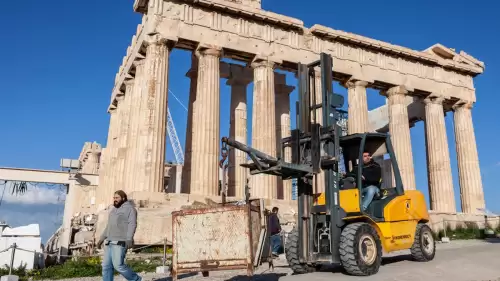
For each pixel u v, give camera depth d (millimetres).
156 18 29266
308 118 12742
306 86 13039
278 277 12086
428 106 40781
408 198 14000
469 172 41281
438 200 38594
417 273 11500
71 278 15422
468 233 31562
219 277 13094
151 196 25719
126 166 30656
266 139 30891
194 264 9508
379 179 13188
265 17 32438
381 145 14227
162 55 29078
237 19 31969
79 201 41156
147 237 22734
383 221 12797
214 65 30406
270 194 30547
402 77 38500
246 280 11820
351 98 36156
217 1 30844
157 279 13492
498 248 17250
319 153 11812
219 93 30469
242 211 9469
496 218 38812
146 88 28484
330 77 12930
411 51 38906
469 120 42500
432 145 39844
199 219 9695
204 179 28484
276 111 39938
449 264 12961
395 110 37812
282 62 32906
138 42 31734
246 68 37438
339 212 11898
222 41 30984
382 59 37781
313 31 34438
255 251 9586
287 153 31766
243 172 34375
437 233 30734
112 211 10680
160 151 27734
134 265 17391
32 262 17781
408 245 13531
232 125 37094
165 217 23422
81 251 26516
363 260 11266
